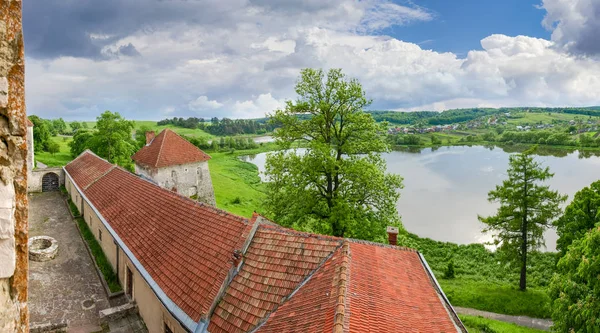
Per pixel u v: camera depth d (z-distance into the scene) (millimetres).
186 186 44906
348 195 30719
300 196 30203
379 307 11328
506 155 117438
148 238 20938
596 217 29562
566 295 22047
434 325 11945
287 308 12172
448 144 153125
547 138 136000
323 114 31500
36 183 49656
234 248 16125
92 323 21219
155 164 42031
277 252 14773
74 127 152625
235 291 14258
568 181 72812
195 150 46594
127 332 20047
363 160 29844
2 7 4500
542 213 35406
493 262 42406
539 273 39438
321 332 9836
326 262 13391
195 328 13891
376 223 29875
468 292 34875
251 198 63375
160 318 17828
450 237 49531
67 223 38250
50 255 29359
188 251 17891
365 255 14219
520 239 36188
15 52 4641
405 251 16719
